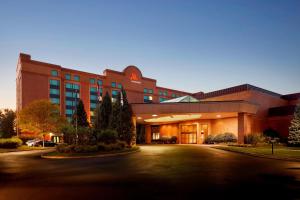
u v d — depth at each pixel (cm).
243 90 4953
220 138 4228
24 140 5809
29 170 1512
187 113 3806
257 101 4919
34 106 4862
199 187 978
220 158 2025
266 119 5112
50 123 4894
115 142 3023
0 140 3994
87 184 1056
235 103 3753
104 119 3588
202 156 2188
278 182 1070
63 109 8238
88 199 825
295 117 3825
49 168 1592
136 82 10312
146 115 4000
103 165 1689
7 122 6022
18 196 875
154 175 1255
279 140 4319
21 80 7331
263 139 4034
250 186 993
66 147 2625
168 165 1620
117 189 957
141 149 3111
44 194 896
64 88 8400
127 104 3562
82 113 3747
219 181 1093
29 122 4750
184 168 1483
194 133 4831
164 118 4550
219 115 4116
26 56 7494
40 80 7688
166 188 966
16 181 1149
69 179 1179
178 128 5156
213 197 838
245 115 3844
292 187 979
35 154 2909
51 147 4616
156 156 2209
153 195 864
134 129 3872
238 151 2580
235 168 1477
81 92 8819
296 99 5672
